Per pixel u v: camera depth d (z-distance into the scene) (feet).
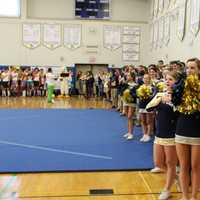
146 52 55.67
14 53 54.90
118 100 36.14
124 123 28.86
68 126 27.09
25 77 52.06
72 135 23.59
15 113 33.60
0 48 54.65
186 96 10.61
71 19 55.57
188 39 32.65
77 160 17.28
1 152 18.66
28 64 55.31
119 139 22.49
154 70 22.17
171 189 13.24
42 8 55.16
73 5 55.47
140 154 18.60
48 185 13.74
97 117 32.04
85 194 12.80
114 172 15.56
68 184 13.91
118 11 56.18
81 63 56.03
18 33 54.70
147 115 21.65
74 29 55.72
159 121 12.53
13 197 12.40
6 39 54.60
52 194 12.76
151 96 18.81
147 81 19.86
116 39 56.29
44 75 52.85
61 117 31.68
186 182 11.23
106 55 56.34
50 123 28.32
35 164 16.46
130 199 12.35
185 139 10.77
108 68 56.29
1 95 51.88
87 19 55.67
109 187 13.60
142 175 15.15
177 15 36.81
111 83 40.96
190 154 11.01
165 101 12.07
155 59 48.44
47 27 55.26
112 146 20.48
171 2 39.60
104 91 49.96
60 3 55.31
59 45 55.67
